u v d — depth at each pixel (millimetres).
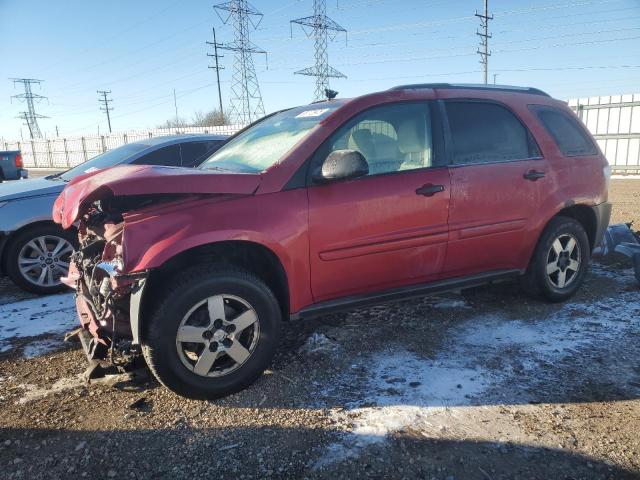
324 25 42094
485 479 2350
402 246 3582
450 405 2953
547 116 4430
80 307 3666
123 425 2883
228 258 3311
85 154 39438
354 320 4273
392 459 2502
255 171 3426
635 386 3109
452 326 4098
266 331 3195
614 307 4418
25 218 5211
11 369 3635
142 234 2891
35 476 2480
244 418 2906
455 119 3912
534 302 4582
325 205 3303
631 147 16094
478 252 3957
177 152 6418
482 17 42844
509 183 4008
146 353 2945
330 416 2891
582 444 2572
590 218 4660
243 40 44250
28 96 79312
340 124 3482
